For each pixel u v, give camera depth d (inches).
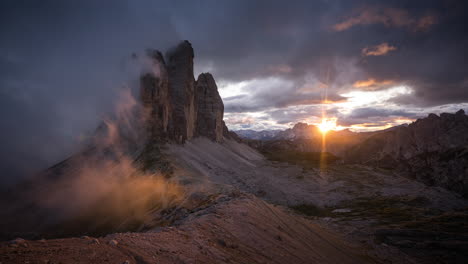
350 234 1721.2
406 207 2935.5
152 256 335.9
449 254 1370.6
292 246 712.4
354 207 3061.0
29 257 239.1
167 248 379.9
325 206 3139.8
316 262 681.6
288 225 981.2
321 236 1176.2
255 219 777.6
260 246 581.0
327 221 2218.3
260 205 1029.2
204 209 839.1
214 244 475.8
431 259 1333.7
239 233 603.2
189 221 596.4
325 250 933.8
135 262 306.2
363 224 2066.9
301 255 669.9
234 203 891.4
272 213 1011.3
